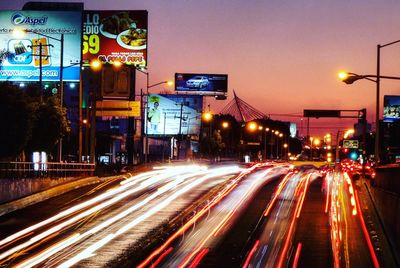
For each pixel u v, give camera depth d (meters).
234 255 21.11
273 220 31.12
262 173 72.94
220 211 34.38
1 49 86.31
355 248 23.00
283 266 19.31
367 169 65.38
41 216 30.67
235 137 195.00
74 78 86.38
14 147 42.12
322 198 42.78
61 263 18.89
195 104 119.50
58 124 53.50
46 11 86.25
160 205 36.31
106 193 42.41
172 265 18.92
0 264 18.55
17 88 43.22
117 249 21.58
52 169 45.50
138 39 92.69
